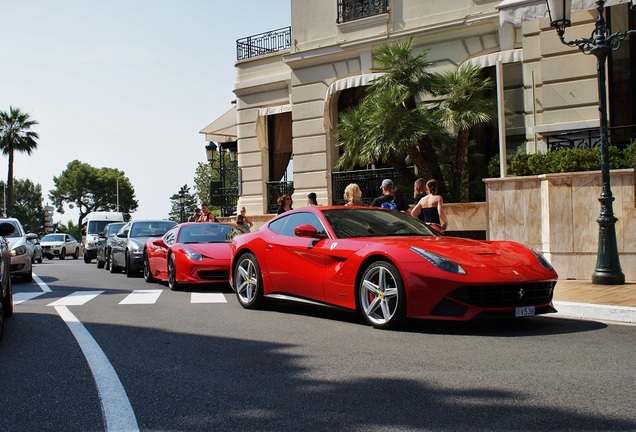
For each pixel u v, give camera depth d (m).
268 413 3.79
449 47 16.62
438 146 15.36
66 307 9.05
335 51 18.52
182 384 4.52
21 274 14.77
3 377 4.81
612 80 12.54
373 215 8.20
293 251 7.93
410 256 6.53
